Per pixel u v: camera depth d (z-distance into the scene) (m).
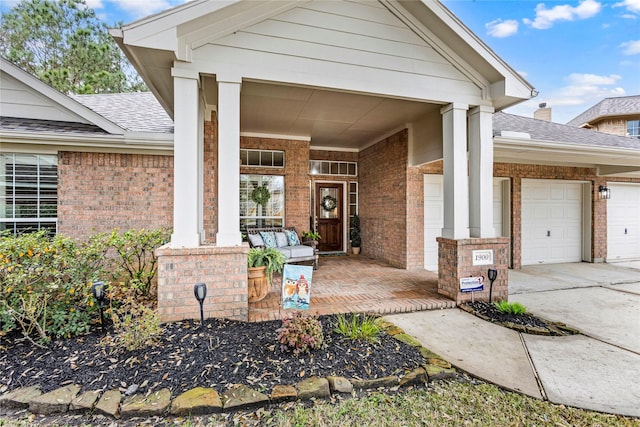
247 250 3.36
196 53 3.34
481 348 3.04
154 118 6.41
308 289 3.16
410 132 6.38
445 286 4.46
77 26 13.13
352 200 9.02
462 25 3.92
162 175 5.67
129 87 14.72
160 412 2.02
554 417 2.10
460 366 2.70
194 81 3.33
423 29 4.05
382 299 4.32
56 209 5.36
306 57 3.68
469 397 2.30
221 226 3.41
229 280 3.32
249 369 2.43
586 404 2.23
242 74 3.46
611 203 8.42
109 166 5.45
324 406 2.16
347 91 3.93
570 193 8.20
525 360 2.83
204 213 5.50
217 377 2.32
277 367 2.46
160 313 3.19
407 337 3.09
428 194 6.68
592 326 3.72
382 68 3.96
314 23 3.70
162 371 2.35
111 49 13.91
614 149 6.47
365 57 3.89
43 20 12.27
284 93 4.65
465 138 4.35
